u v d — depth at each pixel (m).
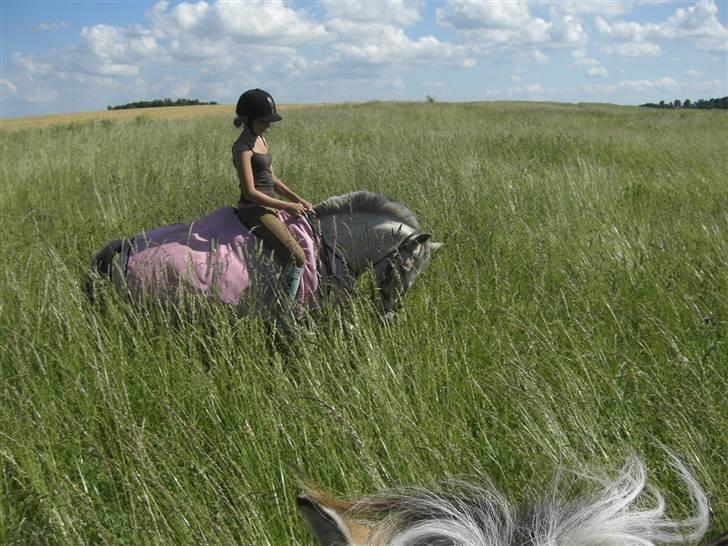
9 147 14.78
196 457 3.63
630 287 5.52
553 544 1.23
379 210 5.04
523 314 4.98
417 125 20.20
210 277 4.52
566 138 14.67
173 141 14.54
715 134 18.27
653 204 8.33
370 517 1.47
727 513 3.05
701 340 4.70
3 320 4.91
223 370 4.26
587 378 4.19
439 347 4.55
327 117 23.44
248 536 3.03
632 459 1.71
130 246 4.68
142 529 2.98
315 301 4.84
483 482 3.13
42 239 6.07
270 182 4.79
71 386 4.10
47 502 3.20
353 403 3.91
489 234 6.59
